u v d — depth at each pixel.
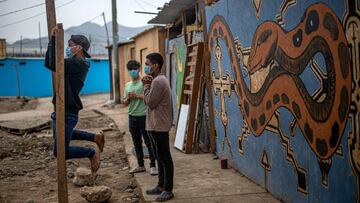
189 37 9.80
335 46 3.62
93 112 19.09
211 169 6.78
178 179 6.20
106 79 39.22
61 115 4.19
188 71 9.38
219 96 7.32
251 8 5.59
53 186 6.97
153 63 5.18
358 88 3.32
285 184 4.84
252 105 5.75
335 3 3.57
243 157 6.25
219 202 5.05
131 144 9.93
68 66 4.68
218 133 7.57
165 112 5.11
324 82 3.85
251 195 5.28
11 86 35.22
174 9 11.46
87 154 4.80
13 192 6.62
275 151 5.07
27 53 51.62
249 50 5.76
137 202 5.78
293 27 4.39
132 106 6.65
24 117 17.94
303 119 4.30
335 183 3.76
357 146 3.39
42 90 36.53
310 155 4.20
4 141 11.24
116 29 21.70
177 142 8.94
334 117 3.71
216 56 7.35
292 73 4.49
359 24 3.25
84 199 6.05
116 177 7.30
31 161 9.03
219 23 7.06
